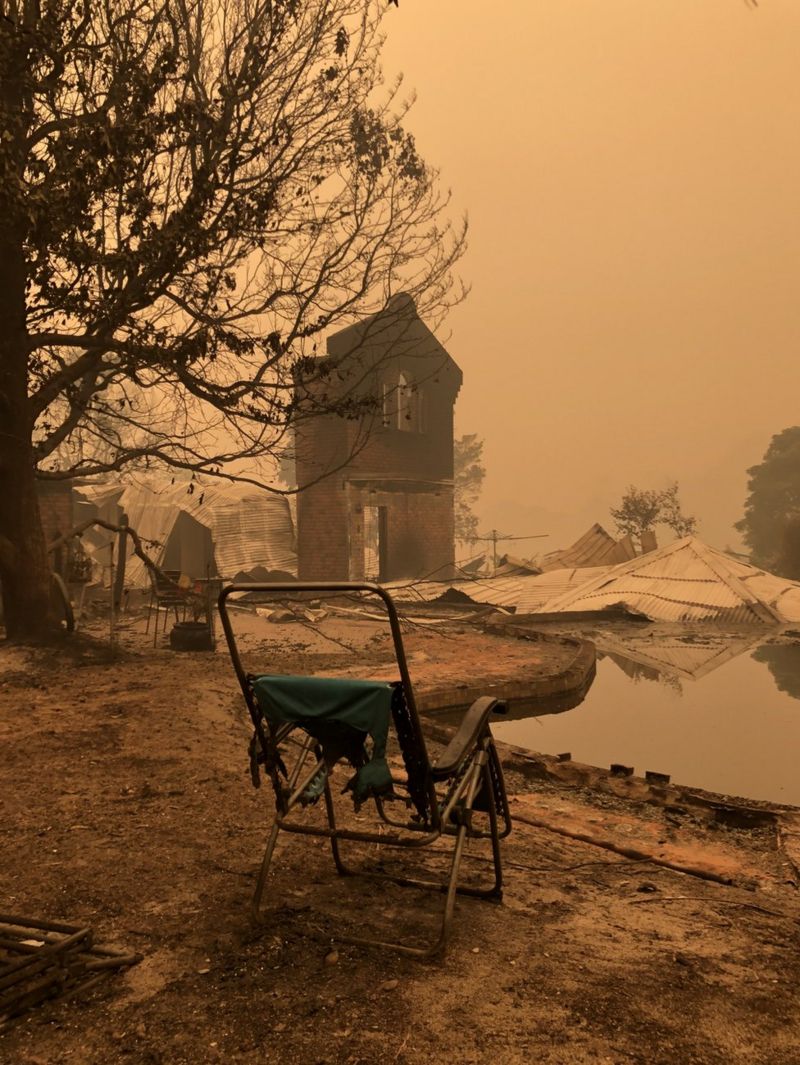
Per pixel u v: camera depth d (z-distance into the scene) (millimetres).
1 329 11859
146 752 6441
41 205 9914
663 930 3549
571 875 4258
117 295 11602
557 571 27953
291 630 16141
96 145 10070
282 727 3453
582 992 2938
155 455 13539
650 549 30516
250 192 11656
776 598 24203
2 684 9508
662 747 9250
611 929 3539
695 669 15375
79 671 10422
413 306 14078
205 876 4008
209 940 3316
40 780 5695
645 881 4211
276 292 13023
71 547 16172
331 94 12664
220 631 15750
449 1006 2822
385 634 15906
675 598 23812
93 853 4309
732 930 3574
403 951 3189
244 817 4930
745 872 4371
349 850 4426
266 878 3680
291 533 31531
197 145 11695
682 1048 2602
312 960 3150
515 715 11000
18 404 12102
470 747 3477
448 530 33125
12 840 4508
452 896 3232
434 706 10016
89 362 12570
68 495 22000
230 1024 2709
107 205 10898
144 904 3676
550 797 5891
